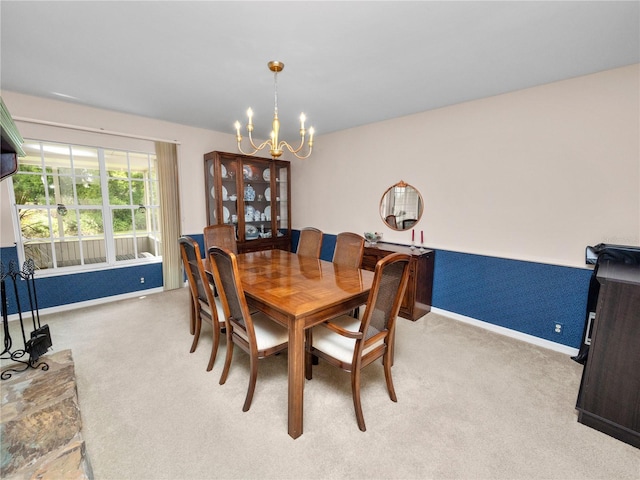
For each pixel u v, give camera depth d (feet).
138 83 8.25
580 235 7.83
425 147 10.85
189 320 9.95
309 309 5.08
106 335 8.92
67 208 10.91
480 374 7.11
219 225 11.36
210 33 5.74
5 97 9.02
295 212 16.76
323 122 12.32
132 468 4.57
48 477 4.06
